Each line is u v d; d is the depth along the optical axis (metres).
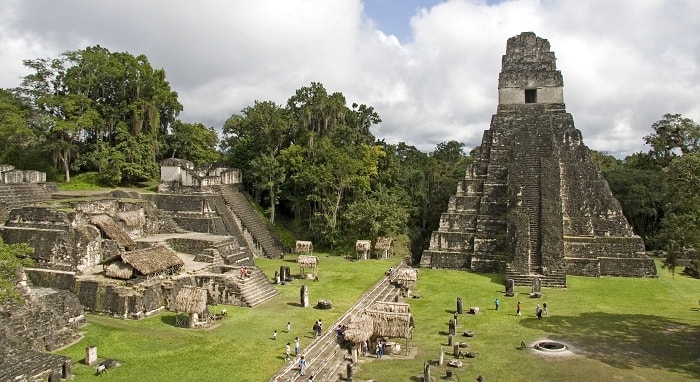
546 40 60.44
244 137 71.00
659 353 27.08
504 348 28.47
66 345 27.08
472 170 58.56
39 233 36.16
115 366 24.61
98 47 63.06
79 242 35.41
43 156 60.44
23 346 24.62
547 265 44.97
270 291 39.06
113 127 63.34
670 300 38.53
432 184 76.06
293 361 26.14
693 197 29.70
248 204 62.16
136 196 51.69
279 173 63.44
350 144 68.12
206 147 77.94
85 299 32.94
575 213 51.91
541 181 51.66
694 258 37.72
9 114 53.62
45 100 56.22
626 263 47.88
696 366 25.22
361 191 63.84
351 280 44.81
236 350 27.39
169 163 56.44
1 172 46.69
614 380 23.78
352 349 27.22
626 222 50.97
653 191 64.06
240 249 46.78
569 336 30.19
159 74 67.44
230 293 36.03
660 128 72.56
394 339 30.64
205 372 24.44
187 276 36.22
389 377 24.91
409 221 69.00
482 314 35.41
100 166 59.69
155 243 42.66
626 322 32.78
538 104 59.25
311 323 32.44
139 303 32.38
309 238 63.78
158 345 27.56
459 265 51.28
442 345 29.53
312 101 69.88
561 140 56.44
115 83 63.69
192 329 30.42
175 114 72.62
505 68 61.03
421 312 36.16
